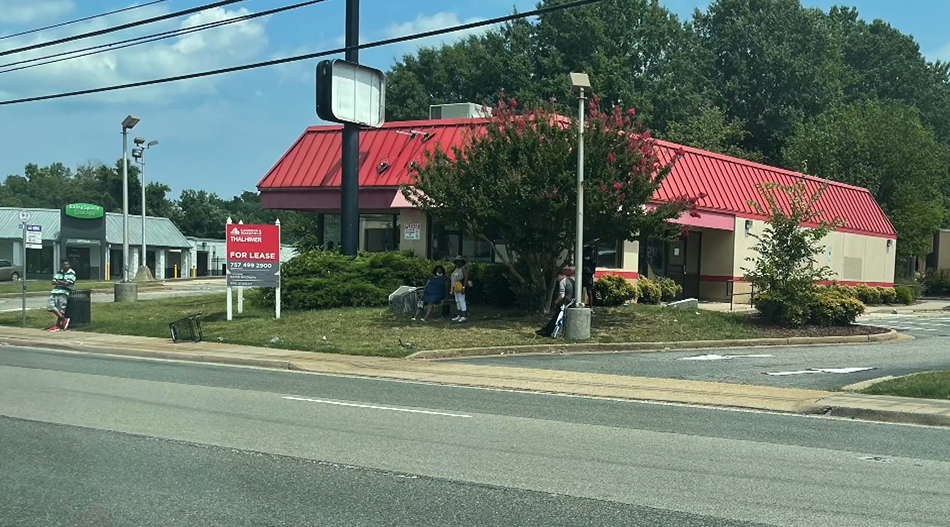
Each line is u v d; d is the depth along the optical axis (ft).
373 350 58.29
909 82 224.33
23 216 78.07
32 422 32.83
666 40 183.73
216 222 318.24
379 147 90.48
